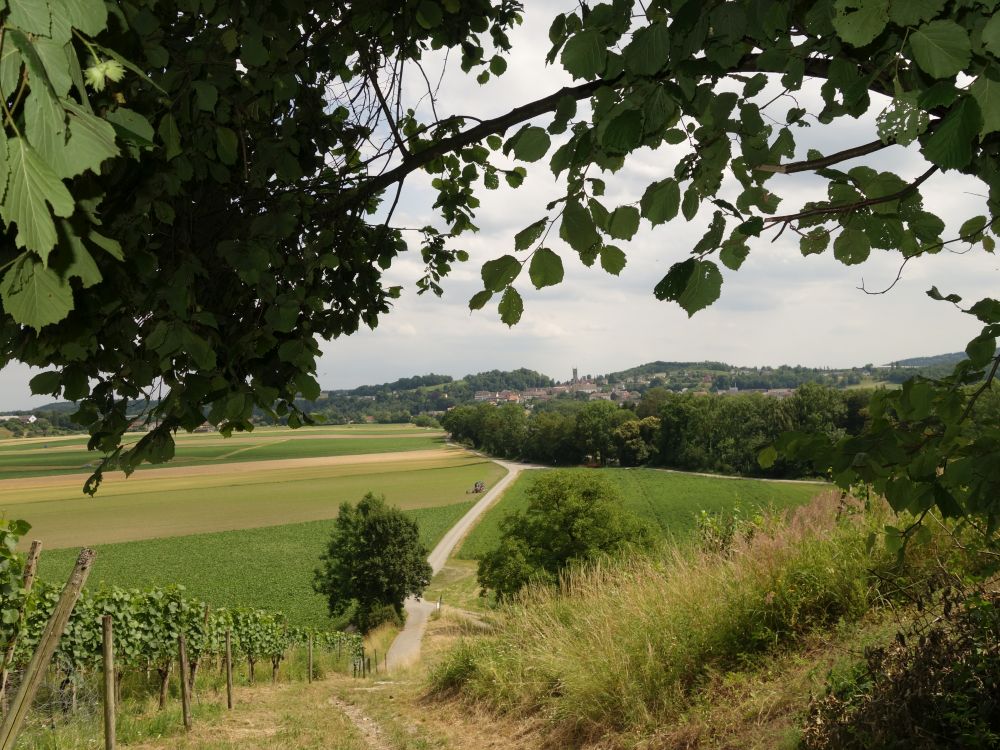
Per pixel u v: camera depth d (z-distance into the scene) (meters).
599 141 1.48
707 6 1.37
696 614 5.69
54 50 0.79
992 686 2.77
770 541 5.97
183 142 2.23
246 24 2.21
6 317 1.86
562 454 142.88
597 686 5.67
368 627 46.66
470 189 4.09
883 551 4.85
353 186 3.11
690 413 123.25
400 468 135.50
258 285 2.57
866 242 2.13
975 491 1.96
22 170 0.78
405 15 3.19
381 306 3.88
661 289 1.53
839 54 1.46
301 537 73.06
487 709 7.88
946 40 1.08
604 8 1.43
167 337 2.25
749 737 3.91
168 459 2.65
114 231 2.02
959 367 1.97
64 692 8.45
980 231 2.23
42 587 9.62
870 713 3.03
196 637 13.30
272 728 9.86
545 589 9.13
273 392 2.67
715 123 1.59
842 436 2.00
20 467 128.75
